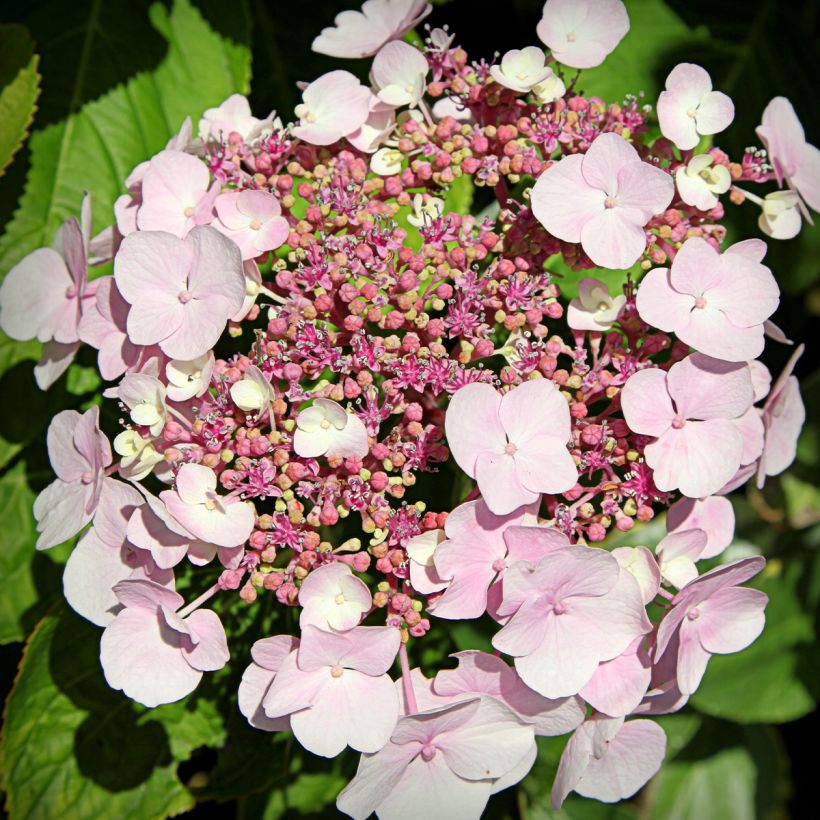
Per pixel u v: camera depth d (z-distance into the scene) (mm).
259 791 473
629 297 416
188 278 406
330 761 499
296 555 400
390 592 394
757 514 550
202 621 394
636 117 426
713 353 398
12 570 481
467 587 386
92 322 420
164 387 401
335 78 437
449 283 437
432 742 392
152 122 493
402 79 437
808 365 583
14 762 456
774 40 518
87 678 467
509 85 419
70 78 489
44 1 491
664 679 404
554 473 389
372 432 400
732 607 406
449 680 389
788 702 538
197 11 499
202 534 385
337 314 418
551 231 405
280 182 422
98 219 485
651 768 410
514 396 393
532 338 418
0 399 480
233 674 471
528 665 385
